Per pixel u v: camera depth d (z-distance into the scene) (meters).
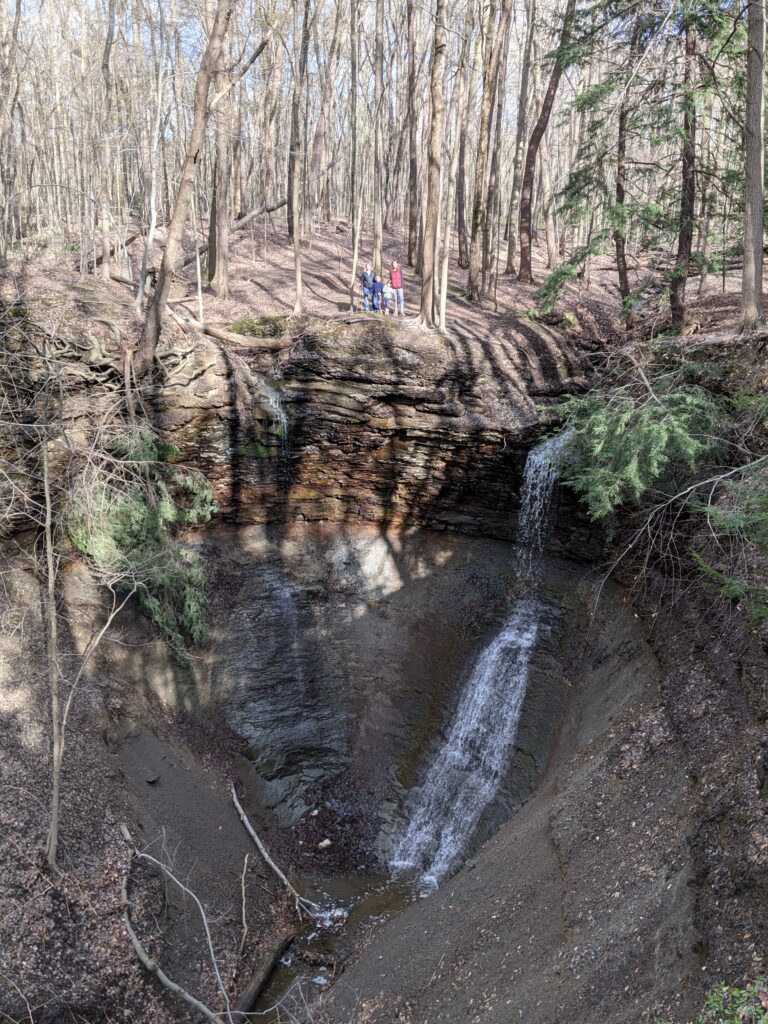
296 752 15.40
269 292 22.31
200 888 10.98
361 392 16.33
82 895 9.23
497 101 22.19
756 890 5.95
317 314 19.19
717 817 7.14
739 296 18.73
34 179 32.34
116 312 15.55
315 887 12.79
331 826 14.31
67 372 13.55
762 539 8.08
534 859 9.66
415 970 9.33
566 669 13.91
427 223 17.16
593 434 11.96
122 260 23.53
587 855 8.85
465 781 14.30
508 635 15.25
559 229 29.14
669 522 12.04
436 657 15.98
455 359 16.53
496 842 11.34
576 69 26.27
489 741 14.37
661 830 8.06
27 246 24.56
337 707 16.03
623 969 6.74
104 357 14.25
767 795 6.69
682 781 8.54
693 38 13.42
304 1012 9.77
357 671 16.28
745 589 8.66
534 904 8.82
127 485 13.92
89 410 13.88
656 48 13.38
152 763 12.50
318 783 15.18
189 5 20.48
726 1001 5.31
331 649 16.38
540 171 29.36
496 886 9.79
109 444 13.70
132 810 11.12
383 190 32.31
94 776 11.05
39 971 8.16
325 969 10.84
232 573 16.14
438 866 13.34
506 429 15.87
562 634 14.45
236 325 18.19
